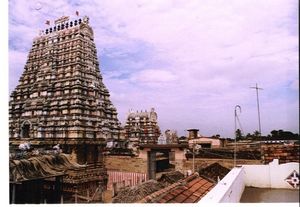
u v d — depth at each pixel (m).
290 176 12.13
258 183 12.62
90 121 31.00
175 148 25.73
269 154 14.84
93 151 30.61
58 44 33.56
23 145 23.72
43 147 29.89
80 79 31.27
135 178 27.91
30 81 34.28
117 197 14.35
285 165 12.35
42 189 20.27
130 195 14.07
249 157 21.42
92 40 33.75
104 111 33.38
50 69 32.81
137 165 28.08
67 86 31.20
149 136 43.75
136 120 45.28
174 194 10.08
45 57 33.53
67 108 30.52
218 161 22.66
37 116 31.56
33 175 18.89
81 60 32.06
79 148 29.25
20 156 20.61
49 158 21.89
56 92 31.81
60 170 21.25
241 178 11.61
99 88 33.34
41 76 33.19
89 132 30.41
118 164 29.14
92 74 32.84
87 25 33.22
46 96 32.16
